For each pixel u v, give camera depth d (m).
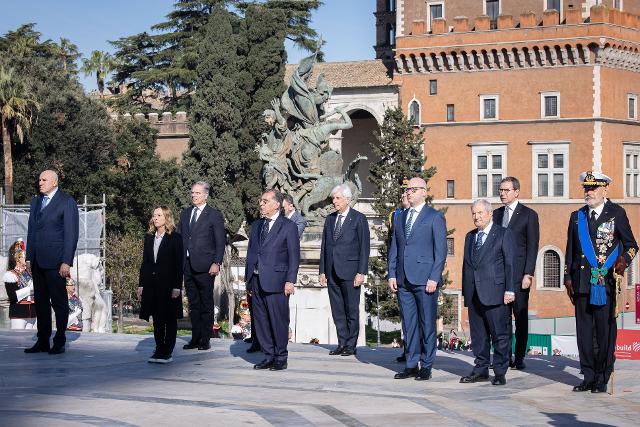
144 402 12.38
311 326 23.70
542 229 68.06
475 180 70.00
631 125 69.44
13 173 65.56
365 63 77.12
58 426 10.89
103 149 69.44
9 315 22.78
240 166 55.91
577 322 13.62
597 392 13.44
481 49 69.25
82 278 27.05
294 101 25.42
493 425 11.32
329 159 24.98
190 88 80.31
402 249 14.42
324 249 17.12
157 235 15.75
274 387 13.62
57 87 69.12
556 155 68.12
